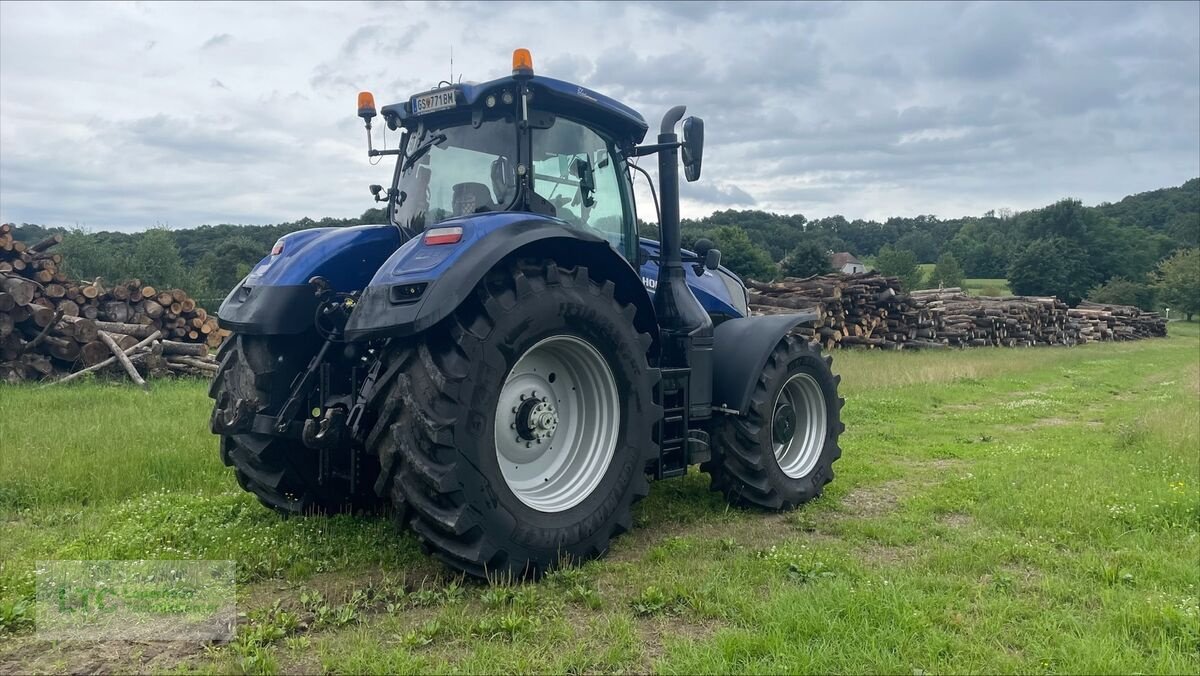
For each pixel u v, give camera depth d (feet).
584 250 13.97
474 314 12.30
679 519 16.63
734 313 20.13
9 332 34.22
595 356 13.84
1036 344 89.25
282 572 12.65
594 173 16.17
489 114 15.03
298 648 9.87
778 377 17.69
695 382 16.53
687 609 11.27
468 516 11.73
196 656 9.71
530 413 13.26
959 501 18.03
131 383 35.37
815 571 12.73
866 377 43.80
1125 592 11.94
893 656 9.67
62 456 18.95
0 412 25.36
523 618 10.61
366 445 12.32
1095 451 24.67
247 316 13.88
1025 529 15.62
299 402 13.53
